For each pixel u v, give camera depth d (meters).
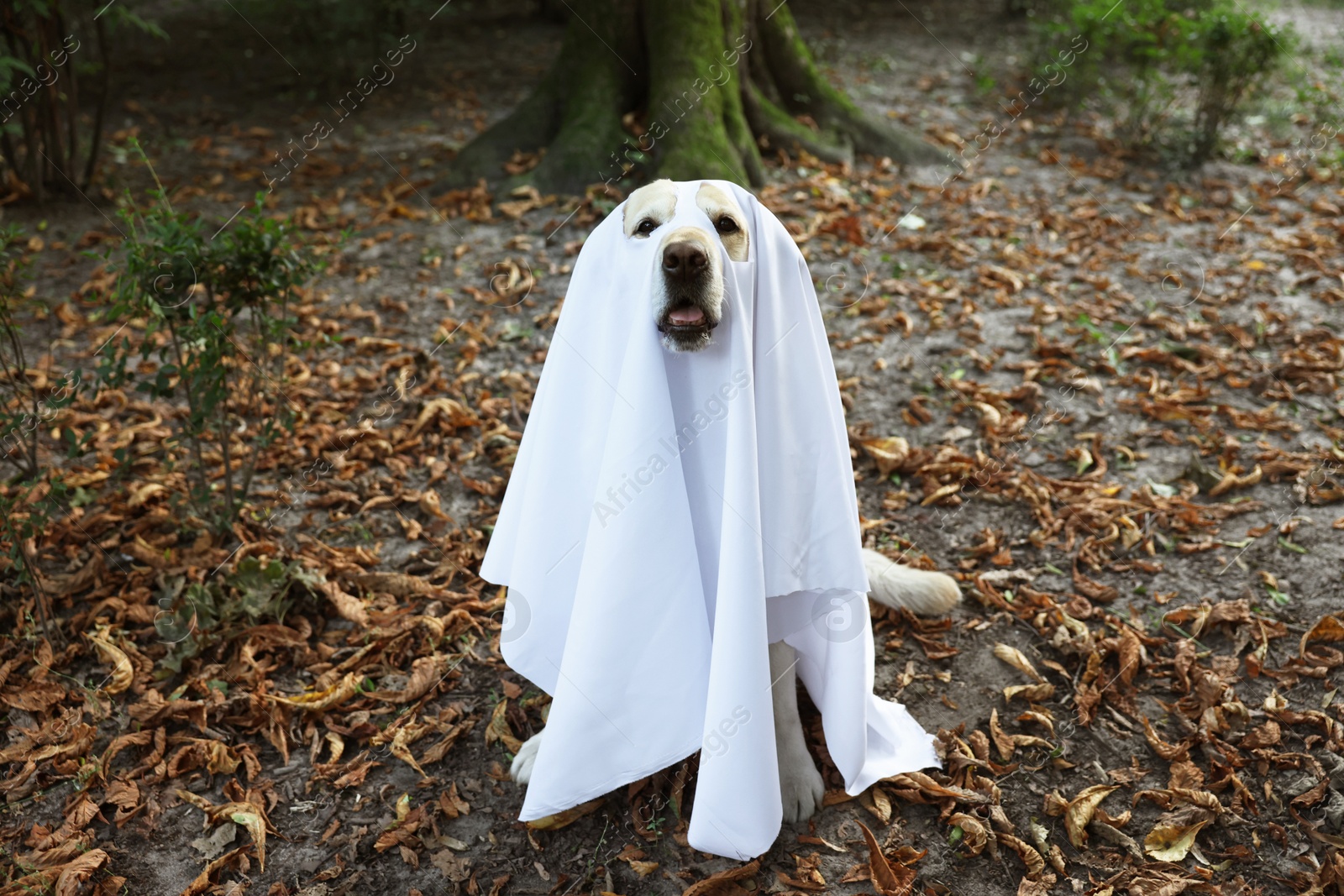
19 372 3.55
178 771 2.80
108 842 2.58
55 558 3.67
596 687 2.42
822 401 2.46
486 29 12.31
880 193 7.05
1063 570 3.66
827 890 2.43
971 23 12.42
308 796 2.74
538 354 5.21
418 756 2.87
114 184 7.32
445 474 4.26
